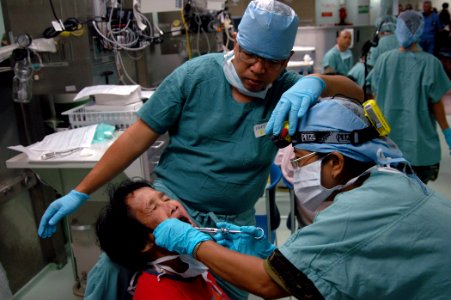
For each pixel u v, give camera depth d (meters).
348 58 5.50
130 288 1.31
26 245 2.63
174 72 1.52
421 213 0.87
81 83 2.43
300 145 0.99
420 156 2.86
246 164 1.48
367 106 0.97
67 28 2.29
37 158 2.01
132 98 2.35
